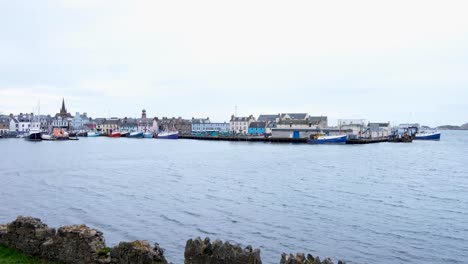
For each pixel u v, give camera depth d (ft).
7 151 350.84
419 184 170.30
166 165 244.22
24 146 428.56
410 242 90.38
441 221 108.06
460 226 103.40
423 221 107.96
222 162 263.90
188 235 92.79
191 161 270.26
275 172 209.36
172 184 166.50
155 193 144.66
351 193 147.43
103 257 44.11
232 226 100.99
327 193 147.02
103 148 408.26
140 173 203.92
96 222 102.73
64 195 139.03
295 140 528.22
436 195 145.07
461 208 123.65
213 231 96.37
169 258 77.30
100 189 152.56
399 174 203.72
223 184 167.22
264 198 136.46
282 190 152.66
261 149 399.44
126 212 114.01
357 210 119.65
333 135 523.29
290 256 41.01
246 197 138.10
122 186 160.25
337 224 103.96
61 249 47.65
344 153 346.74
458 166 244.22
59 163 248.11
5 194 139.85
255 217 109.91
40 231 50.14
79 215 109.81
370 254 82.64
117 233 93.35
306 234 95.14
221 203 127.65
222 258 40.93
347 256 81.35
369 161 274.16
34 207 119.34
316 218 109.81
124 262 42.68
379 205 126.82
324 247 86.38
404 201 133.59
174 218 107.76
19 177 183.83
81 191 147.64
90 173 201.98
